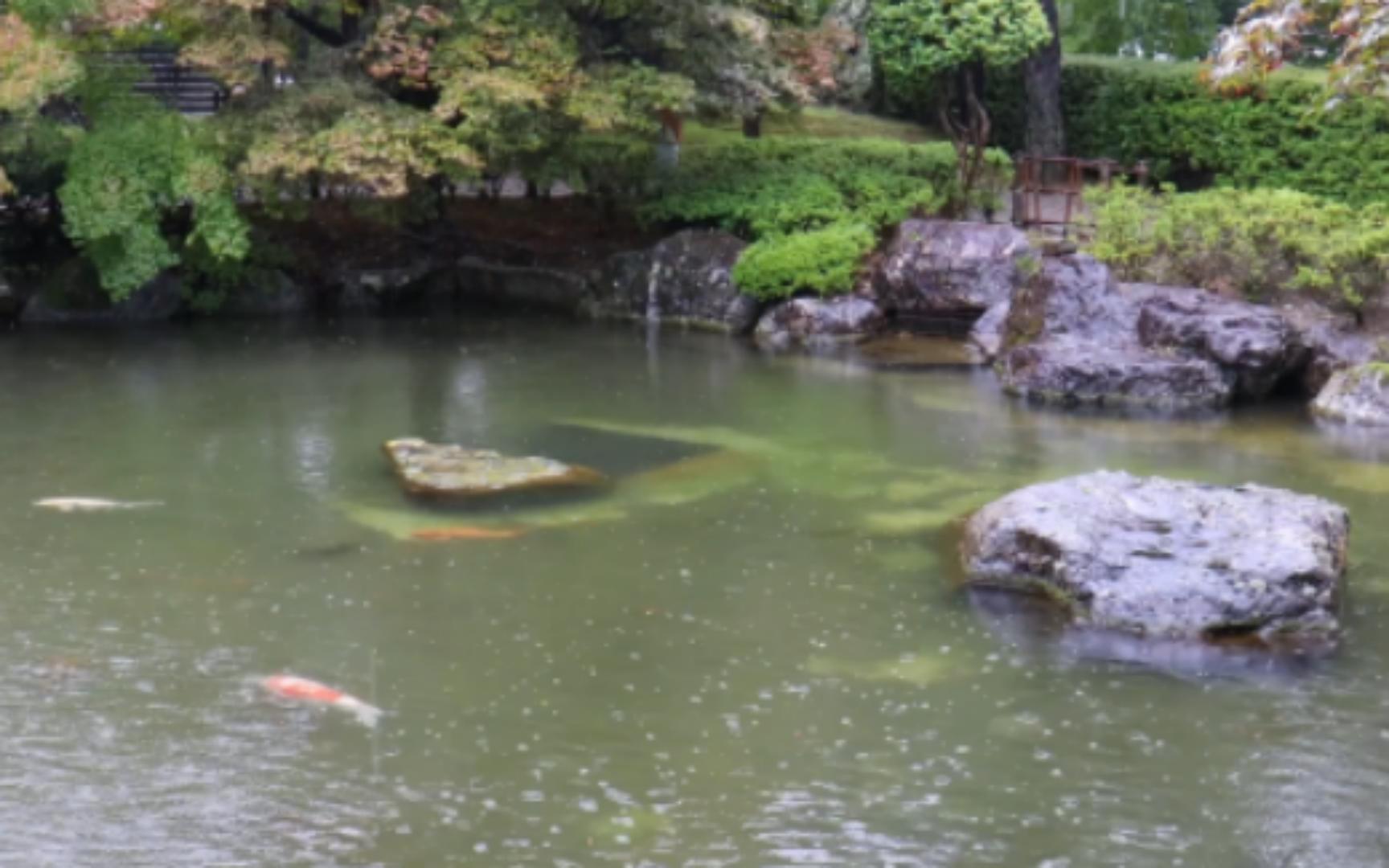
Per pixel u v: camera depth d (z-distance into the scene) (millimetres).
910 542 10750
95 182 16625
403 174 16719
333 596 9734
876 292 17750
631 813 7285
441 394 14688
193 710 8234
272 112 17078
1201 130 21234
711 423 13750
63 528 10844
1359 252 14828
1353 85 9125
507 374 15555
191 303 18469
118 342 16844
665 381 15305
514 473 11953
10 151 16906
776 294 17578
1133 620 9320
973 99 19688
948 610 9602
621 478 12102
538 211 20719
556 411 14070
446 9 18000
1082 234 17906
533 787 7508
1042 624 9422
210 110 22906
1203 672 8797
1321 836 7156
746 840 7078
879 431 13531
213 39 17047
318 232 19641
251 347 16688
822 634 9250
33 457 12469
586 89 17672
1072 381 14695
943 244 17391
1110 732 8094
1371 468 12555
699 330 17906
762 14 19484
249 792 7438
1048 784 7586
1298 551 9508
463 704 8328
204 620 9344
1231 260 15844
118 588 9820
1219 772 7699
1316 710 8344
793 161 19688
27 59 15977
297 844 7016
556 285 19312
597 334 17641
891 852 6988
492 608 9578
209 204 16922
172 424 13508
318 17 19484
